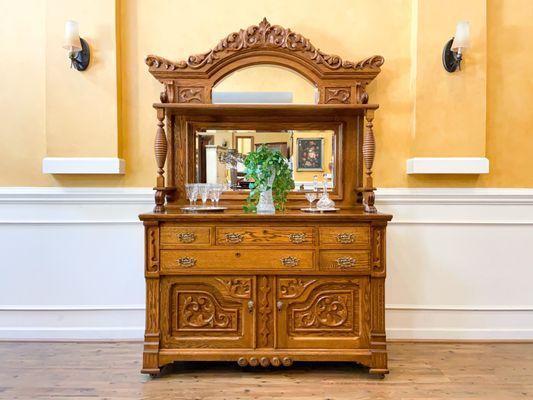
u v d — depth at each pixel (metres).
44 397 1.84
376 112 2.51
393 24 2.51
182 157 2.49
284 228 2.03
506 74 2.51
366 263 2.03
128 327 2.52
